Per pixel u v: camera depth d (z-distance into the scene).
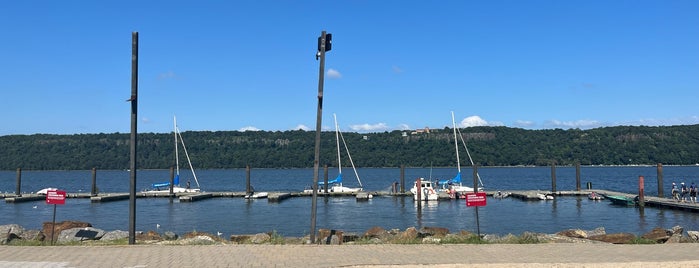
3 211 52.44
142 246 17.02
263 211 51.22
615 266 13.29
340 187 70.06
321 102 18.44
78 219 45.16
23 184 125.12
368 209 52.53
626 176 143.62
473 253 15.35
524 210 49.66
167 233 25.09
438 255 15.01
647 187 93.94
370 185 112.25
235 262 14.15
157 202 62.19
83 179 155.50
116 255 15.35
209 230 37.19
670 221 40.00
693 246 16.83
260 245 17.23
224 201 63.28
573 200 59.53
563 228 36.97
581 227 37.44
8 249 16.50
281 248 16.44
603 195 59.28
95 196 64.12
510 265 13.30
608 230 35.56
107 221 43.62
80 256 15.20
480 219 42.94
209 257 14.93
